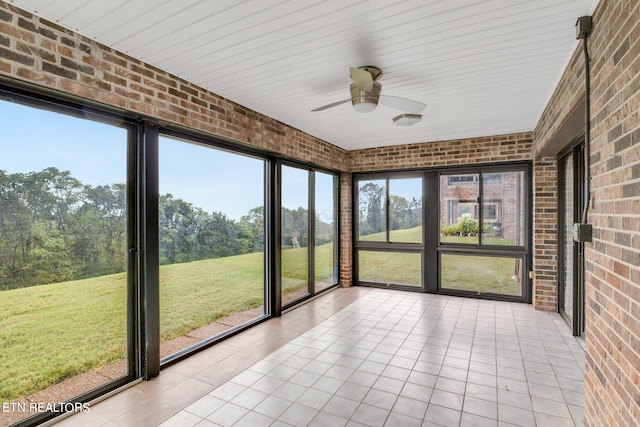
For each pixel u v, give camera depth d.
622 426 1.48
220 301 3.52
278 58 2.39
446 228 5.27
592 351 1.88
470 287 5.13
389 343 3.33
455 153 5.02
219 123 3.13
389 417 2.14
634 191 1.36
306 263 4.99
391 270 5.70
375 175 5.80
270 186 4.20
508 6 1.77
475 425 2.06
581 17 1.87
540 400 2.32
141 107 2.43
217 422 2.09
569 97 2.39
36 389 2.02
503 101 3.28
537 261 4.41
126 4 1.74
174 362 2.87
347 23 1.94
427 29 2.00
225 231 3.58
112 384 2.42
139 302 2.56
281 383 2.56
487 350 3.15
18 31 1.78
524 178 4.77
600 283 1.75
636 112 1.33
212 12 1.83
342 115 3.77
